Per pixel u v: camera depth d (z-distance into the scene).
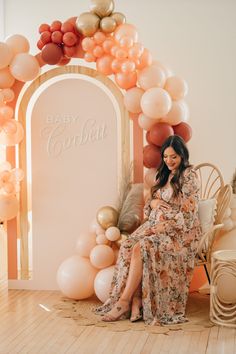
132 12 5.68
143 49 4.37
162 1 5.63
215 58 5.57
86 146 4.71
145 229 4.17
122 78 4.41
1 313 4.12
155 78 4.33
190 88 5.62
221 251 4.08
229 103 5.57
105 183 4.70
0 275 5.07
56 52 4.44
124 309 3.95
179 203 4.14
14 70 4.46
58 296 4.59
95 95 4.68
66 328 3.77
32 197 4.76
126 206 4.42
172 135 4.23
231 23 5.53
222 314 3.87
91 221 4.71
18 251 5.17
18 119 4.75
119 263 4.13
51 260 4.77
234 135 5.57
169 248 4.01
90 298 4.55
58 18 5.78
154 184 4.41
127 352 3.31
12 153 4.77
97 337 3.58
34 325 3.83
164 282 3.98
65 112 4.72
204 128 5.62
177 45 5.64
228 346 3.41
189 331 3.71
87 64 5.82
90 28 4.35
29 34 5.82
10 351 3.32
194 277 4.62
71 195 4.73
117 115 4.73
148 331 3.71
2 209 4.55
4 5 5.82
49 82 5.25
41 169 4.75
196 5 5.59
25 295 4.63
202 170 5.62
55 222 4.75
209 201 4.34
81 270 4.35
